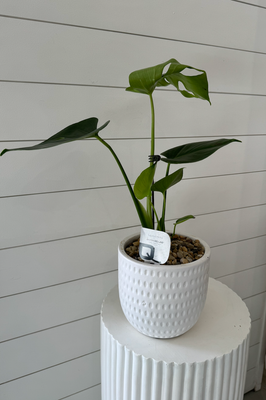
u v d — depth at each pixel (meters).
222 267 1.25
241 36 1.01
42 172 0.83
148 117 0.93
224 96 1.05
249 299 1.37
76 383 1.06
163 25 0.88
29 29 0.73
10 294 0.88
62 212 0.89
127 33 0.84
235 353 0.67
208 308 0.81
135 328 0.71
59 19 0.76
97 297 1.01
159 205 1.03
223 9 0.96
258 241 1.31
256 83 1.09
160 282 0.61
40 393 1.00
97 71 0.83
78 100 0.83
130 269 0.63
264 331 1.40
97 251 0.97
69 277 0.95
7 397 0.95
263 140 1.18
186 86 0.55
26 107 0.77
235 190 1.18
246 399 1.37
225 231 1.21
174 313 0.63
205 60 0.98
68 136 0.56
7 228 0.83
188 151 0.67
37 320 0.93
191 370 0.62
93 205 0.93
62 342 0.99
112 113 0.88
